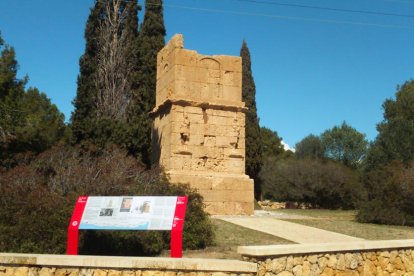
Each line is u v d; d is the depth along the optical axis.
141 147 27.77
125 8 39.97
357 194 50.66
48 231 12.15
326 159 72.31
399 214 23.64
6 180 14.52
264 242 15.08
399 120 52.91
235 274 8.68
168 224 10.16
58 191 14.73
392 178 25.25
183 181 23.28
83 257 8.90
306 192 54.44
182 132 24.06
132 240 12.77
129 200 10.76
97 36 38.16
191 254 12.93
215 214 23.62
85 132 27.22
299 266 9.70
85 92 36.25
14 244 11.80
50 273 8.91
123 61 37.91
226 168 24.78
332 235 17.31
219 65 25.50
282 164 60.62
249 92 44.94
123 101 36.59
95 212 10.73
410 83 64.25
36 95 51.47
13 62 36.28
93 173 16.48
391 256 11.71
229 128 25.20
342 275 10.52
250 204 24.50
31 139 35.28
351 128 78.06
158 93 27.72
